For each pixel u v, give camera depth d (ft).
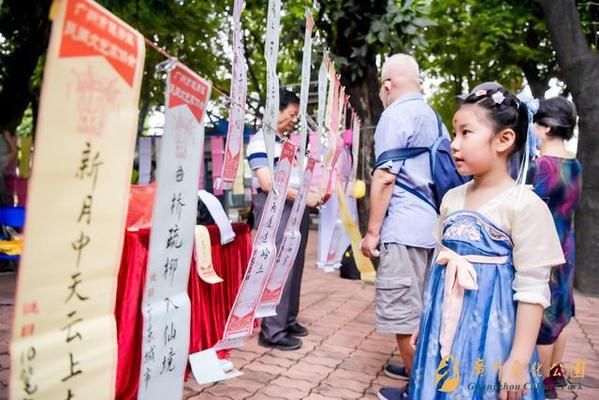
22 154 18.72
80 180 3.04
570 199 7.13
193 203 4.57
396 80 7.88
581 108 15.83
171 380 4.76
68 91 2.85
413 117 7.42
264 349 10.13
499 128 4.75
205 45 29.22
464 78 36.11
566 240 7.11
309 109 18.35
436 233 5.59
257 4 25.64
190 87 4.14
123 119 3.34
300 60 18.06
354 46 16.96
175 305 4.66
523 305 4.53
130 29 3.35
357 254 16.11
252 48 34.63
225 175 6.24
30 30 18.21
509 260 4.75
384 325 7.54
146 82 27.20
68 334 3.14
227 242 8.34
